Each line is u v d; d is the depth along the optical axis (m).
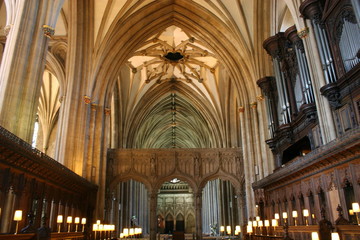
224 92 33.75
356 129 8.68
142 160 25.20
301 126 15.28
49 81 28.77
